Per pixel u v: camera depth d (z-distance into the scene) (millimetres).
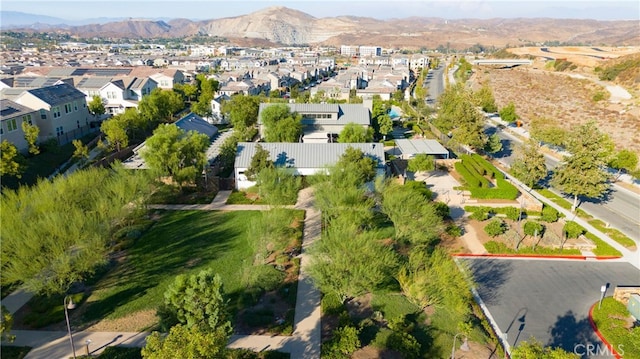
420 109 95125
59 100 66375
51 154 59688
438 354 24484
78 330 25875
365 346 24844
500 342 26109
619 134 78250
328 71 199375
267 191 42219
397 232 35438
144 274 32062
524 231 39531
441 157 64312
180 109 92312
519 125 88812
